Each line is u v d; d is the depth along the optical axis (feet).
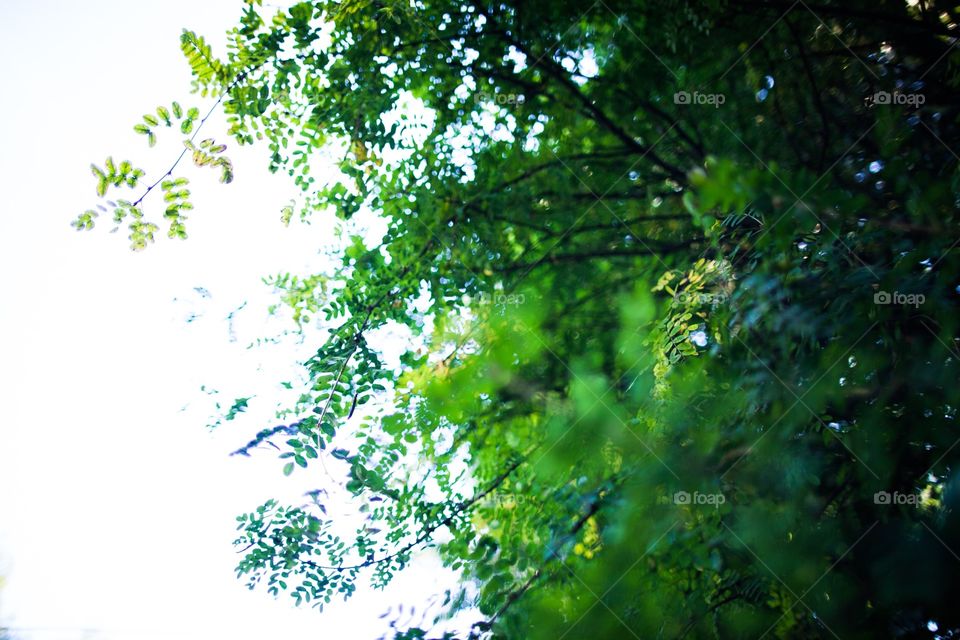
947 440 7.75
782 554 9.09
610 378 12.23
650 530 10.16
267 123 11.77
